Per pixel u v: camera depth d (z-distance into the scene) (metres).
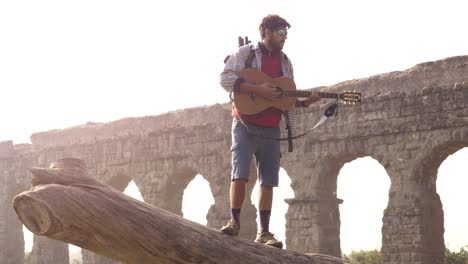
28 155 45.47
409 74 29.64
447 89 28.14
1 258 44.91
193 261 5.75
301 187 32.19
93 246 5.32
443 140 27.98
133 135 40.06
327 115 7.55
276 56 7.28
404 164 29.03
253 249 6.21
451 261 31.89
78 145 42.78
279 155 7.39
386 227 28.98
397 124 29.39
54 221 4.99
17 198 4.96
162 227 5.60
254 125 7.12
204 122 37.16
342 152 31.06
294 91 7.18
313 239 31.19
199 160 36.75
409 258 28.05
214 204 35.69
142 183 39.31
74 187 5.30
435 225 28.86
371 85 30.80
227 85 7.04
